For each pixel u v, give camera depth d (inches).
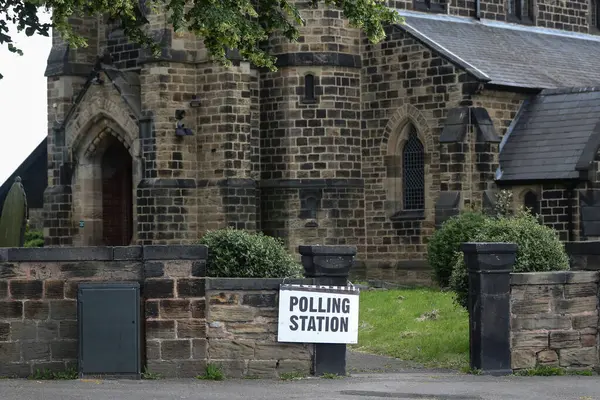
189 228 2129.7
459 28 2369.6
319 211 2196.1
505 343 1166.3
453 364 1289.4
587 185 2014.0
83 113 2250.2
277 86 2202.3
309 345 1122.7
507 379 1132.5
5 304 1080.8
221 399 958.4
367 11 1566.2
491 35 2410.2
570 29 2657.5
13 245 1422.2
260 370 1110.4
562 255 1272.1
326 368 1127.0
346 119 2220.7
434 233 2042.3
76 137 2272.4
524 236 1273.4
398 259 2206.0
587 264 1232.8
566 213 2038.6
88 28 2321.6
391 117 2203.5
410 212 2198.6
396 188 2209.6
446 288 1916.8
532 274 1181.7
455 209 2064.5
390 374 1197.7
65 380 1059.9
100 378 1067.9
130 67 2218.3
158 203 2100.1
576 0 2677.2
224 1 1517.0
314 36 2193.7
